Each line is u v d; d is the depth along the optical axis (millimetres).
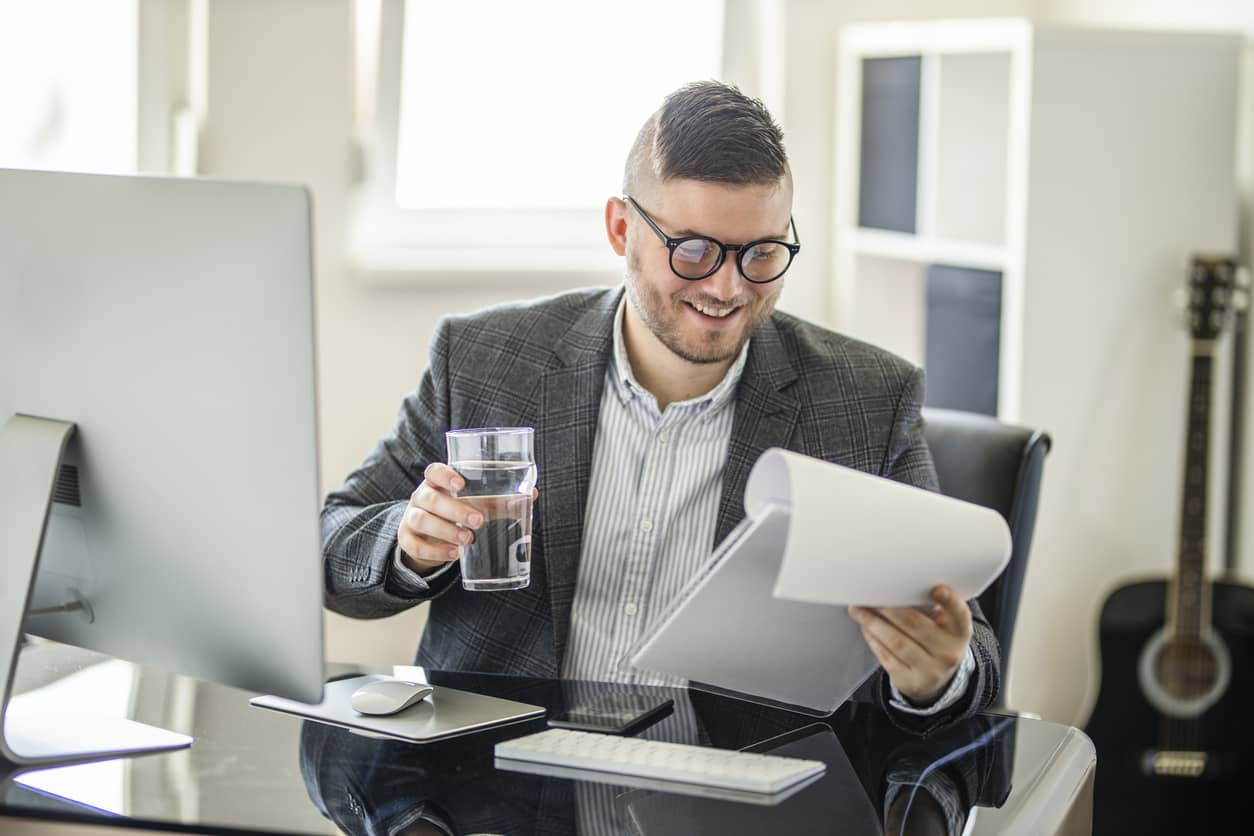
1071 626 2586
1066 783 1168
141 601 1203
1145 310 2531
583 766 1146
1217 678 2467
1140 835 2457
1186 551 2477
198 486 1135
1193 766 2445
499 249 3176
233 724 1263
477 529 1252
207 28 2869
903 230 2912
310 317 1073
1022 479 1709
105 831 1040
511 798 1082
